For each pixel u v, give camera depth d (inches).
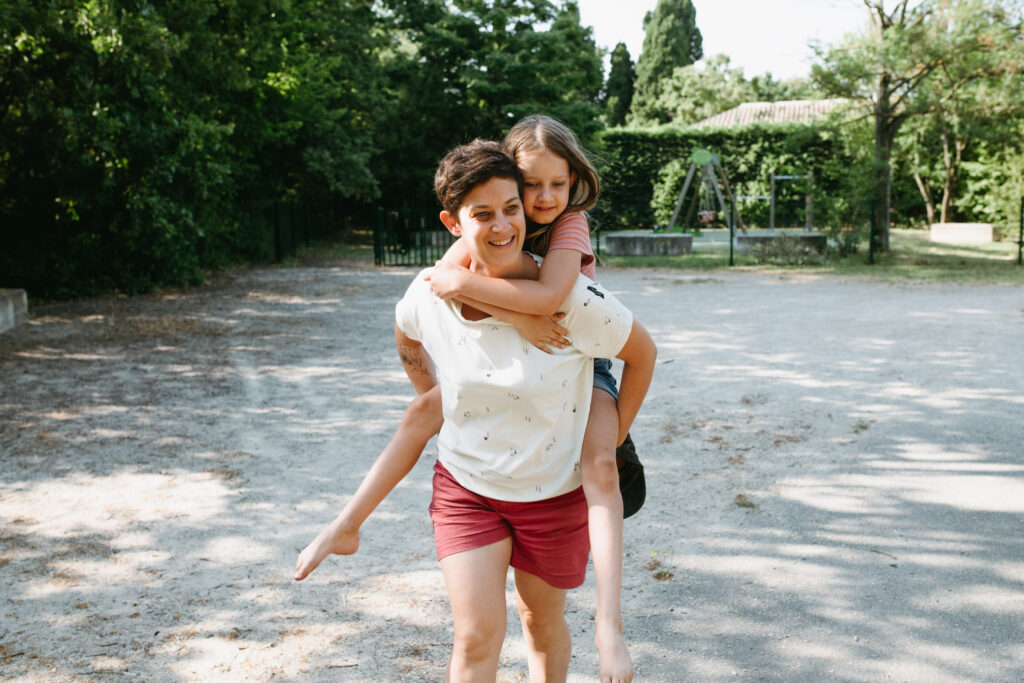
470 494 88.4
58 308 528.7
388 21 1232.2
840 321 448.8
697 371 327.6
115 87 538.9
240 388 307.9
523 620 96.9
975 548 161.5
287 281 695.1
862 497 189.5
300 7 856.9
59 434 247.3
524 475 85.8
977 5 756.6
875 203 830.5
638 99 2162.9
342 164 1034.1
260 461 221.0
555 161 84.0
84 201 557.3
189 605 141.3
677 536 168.9
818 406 271.6
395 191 1282.0
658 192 1349.7
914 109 800.3
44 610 139.6
